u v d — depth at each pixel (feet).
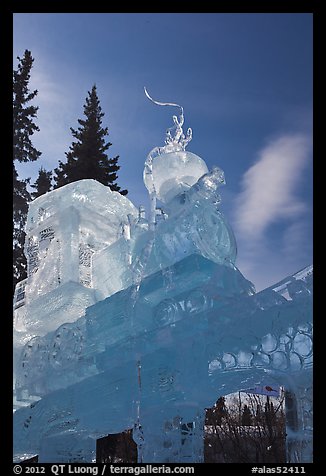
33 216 28.66
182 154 27.04
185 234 23.54
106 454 54.85
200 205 23.80
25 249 28.76
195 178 26.94
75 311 25.77
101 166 90.43
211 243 23.44
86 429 24.17
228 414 68.28
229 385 22.02
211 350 20.63
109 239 28.32
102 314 24.03
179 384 21.40
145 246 24.39
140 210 26.66
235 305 20.51
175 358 21.50
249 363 20.06
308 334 19.44
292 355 19.56
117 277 26.04
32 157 73.31
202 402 22.88
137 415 22.43
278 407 64.44
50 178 81.46
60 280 26.55
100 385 22.95
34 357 24.26
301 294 19.74
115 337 23.45
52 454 24.22
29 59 74.02
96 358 23.20
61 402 23.56
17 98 73.10
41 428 23.79
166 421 22.45
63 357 23.72
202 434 23.17
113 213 28.50
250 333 20.11
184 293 21.89
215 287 21.29
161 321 21.98
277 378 21.22
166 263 23.72
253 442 64.08
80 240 27.17
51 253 27.48
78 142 90.89
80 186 27.45
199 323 20.97
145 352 21.93
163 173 26.76
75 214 27.14
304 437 21.09
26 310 27.09
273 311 19.92
